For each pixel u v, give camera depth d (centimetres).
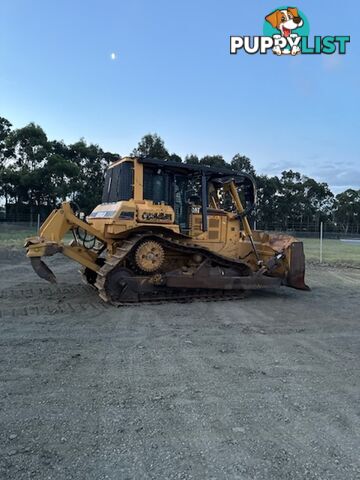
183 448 280
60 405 341
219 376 414
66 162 3666
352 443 290
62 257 1683
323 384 399
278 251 894
